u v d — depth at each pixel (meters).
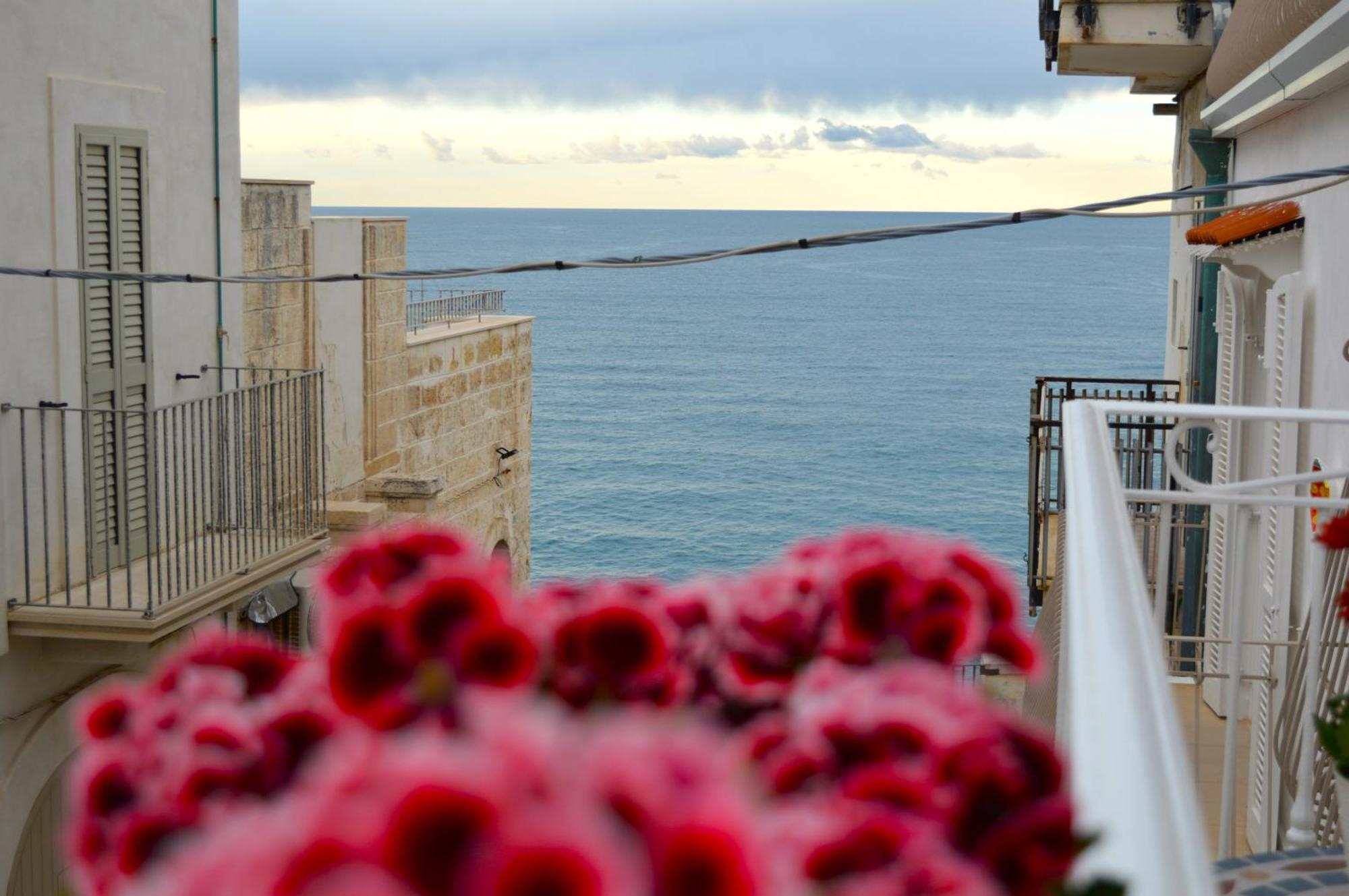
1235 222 9.82
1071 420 3.68
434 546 1.72
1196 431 12.82
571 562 80.62
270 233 17.45
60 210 12.16
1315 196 9.06
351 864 0.92
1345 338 8.16
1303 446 9.02
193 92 14.15
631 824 0.97
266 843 0.96
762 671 1.65
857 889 1.17
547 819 0.92
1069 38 16.02
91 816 1.42
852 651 1.64
